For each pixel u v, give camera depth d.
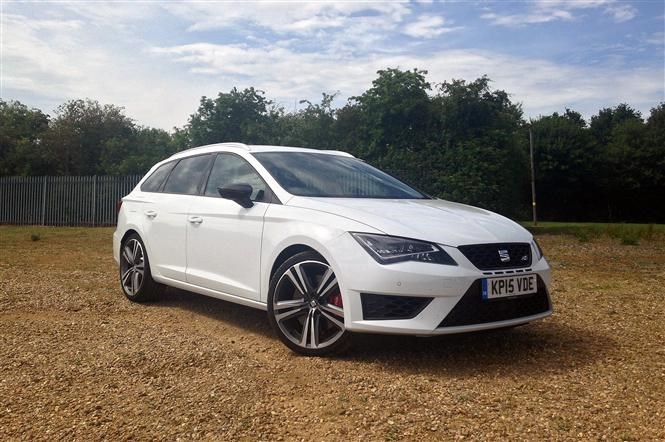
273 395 3.38
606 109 73.06
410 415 3.09
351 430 2.91
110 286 7.23
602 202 52.31
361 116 22.56
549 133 49.84
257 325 5.15
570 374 3.77
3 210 24.62
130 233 6.33
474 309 3.76
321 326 4.16
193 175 5.78
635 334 4.86
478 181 19.55
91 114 37.75
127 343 4.48
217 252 5.02
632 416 3.09
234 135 24.72
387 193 5.04
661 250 12.99
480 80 20.88
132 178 22.56
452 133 20.95
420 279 3.67
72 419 3.04
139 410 3.15
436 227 3.95
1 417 3.06
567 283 7.81
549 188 50.22
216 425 2.96
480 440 2.80
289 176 4.89
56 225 23.58
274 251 4.41
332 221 4.10
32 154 34.09
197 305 6.02
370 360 4.03
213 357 4.10
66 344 4.44
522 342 4.53
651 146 50.66
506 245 4.00
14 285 7.19
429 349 4.29
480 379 3.66
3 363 3.95
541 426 2.96
